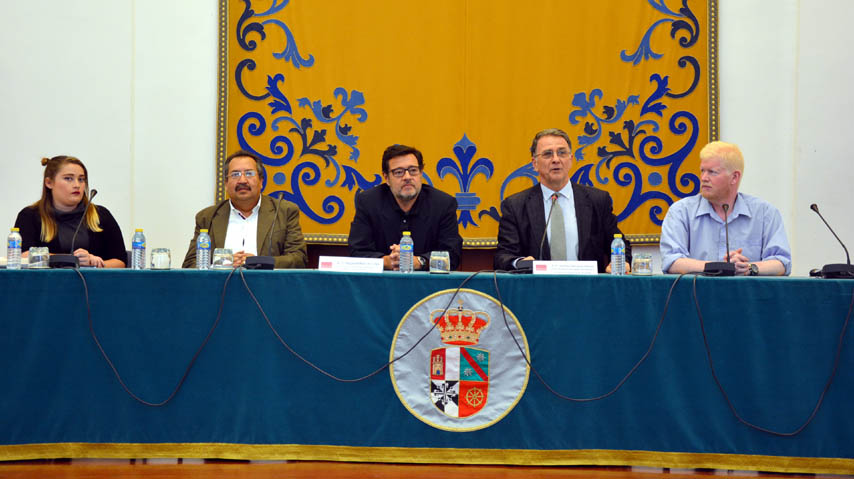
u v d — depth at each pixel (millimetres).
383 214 3877
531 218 3809
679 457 2766
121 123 4809
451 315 2824
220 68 4770
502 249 3787
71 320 2812
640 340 2807
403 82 4785
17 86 4766
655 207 4785
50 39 4801
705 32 4812
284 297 2826
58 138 4770
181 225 4801
